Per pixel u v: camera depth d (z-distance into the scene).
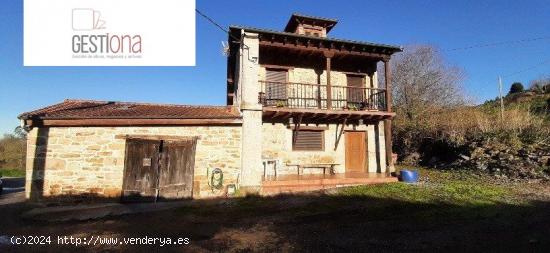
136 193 9.15
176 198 9.43
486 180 11.08
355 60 13.11
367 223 6.74
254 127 10.23
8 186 18.08
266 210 8.12
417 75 22.95
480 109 18.30
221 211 8.12
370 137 12.90
